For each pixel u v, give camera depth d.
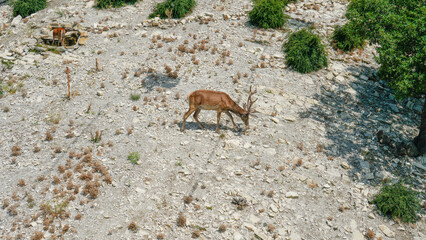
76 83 17.27
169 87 17.02
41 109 15.52
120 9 24.91
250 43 20.97
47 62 18.78
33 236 10.21
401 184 12.78
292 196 12.11
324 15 25.09
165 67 18.25
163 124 14.74
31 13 25.22
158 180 12.29
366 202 12.28
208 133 14.52
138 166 12.78
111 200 11.49
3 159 12.97
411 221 11.70
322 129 15.45
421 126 14.24
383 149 14.68
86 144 13.68
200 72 18.19
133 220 10.89
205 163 13.07
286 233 10.88
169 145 13.77
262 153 13.78
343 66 19.92
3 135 14.08
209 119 15.44
